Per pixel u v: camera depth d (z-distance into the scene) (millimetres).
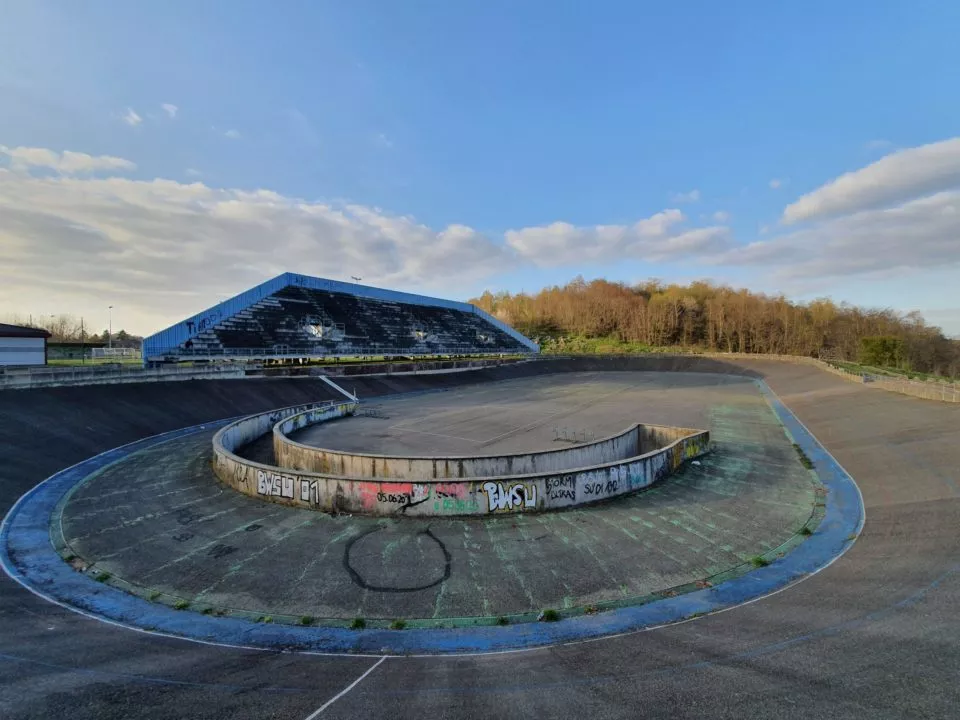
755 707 6574
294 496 16375
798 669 7461
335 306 63469
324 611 10438
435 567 12258
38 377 26625
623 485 17453
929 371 84312
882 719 6121
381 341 63469
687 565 12391
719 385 56281
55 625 9555
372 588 11305
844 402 34219
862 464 20391
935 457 18531
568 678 7711
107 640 9094
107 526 15031
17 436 21672
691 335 119188
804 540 13805
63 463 21141
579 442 27188
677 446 20891
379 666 8312
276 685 7609
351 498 15688
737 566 12344
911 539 12750
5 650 8336
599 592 11125
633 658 8297
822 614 9391
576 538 13906
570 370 75750
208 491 17984
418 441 27547
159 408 30516
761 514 15773
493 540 13766
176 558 12891
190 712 6766
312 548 13312
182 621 10070
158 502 17000
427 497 15352
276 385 40875
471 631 9633
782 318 110500
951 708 6230
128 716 6637
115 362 50844
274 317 54156
